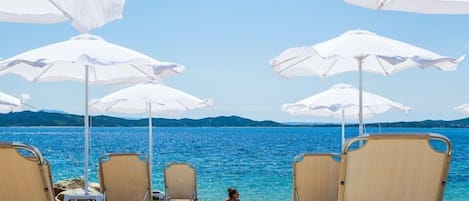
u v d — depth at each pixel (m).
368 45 5.29
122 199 6.56
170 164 9.49
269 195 18.25
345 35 5.62
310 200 6.29
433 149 3.81
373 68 7.12
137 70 7.09
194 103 9.88
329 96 8.31
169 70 5.99
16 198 4.01
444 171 3.84
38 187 3.98
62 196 9.45
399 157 3.82
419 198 3.89
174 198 9.42
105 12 3.36
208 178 19.42
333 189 6.31
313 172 6.31
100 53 5.34
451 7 4.09
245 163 19.67
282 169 19.77
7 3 3.75
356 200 3.91
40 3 3.75
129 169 6.59
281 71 6.91
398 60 5.10
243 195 18.22
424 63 5.07
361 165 3.85
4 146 3.80
